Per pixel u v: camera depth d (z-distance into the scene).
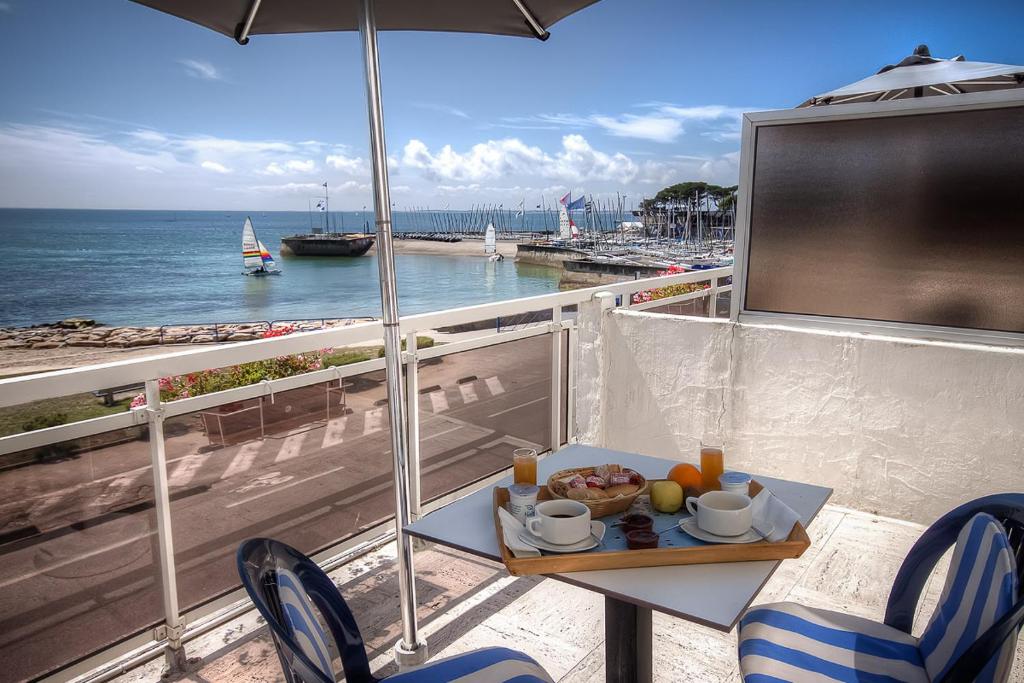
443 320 2.85
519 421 3.38
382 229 1.84
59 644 1.82
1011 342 2.80
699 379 3.41
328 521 2.53
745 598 1.17
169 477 2.02
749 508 1.39
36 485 1.73
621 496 1.54
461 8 1.93
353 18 1.99
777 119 3.18
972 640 1.16
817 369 3.08
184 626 2.09
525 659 1.46
